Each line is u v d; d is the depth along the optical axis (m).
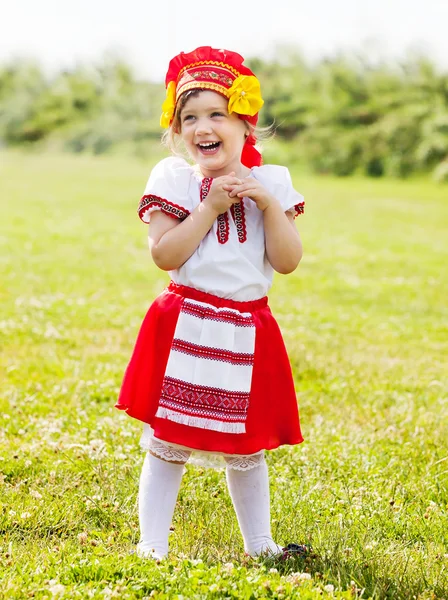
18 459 4.70
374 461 4.99
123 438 5.14
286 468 4.77
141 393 3.57
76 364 7.08
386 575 3.47
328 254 15.45
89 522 3.97
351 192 27.75
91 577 3.21
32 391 6.24
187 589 3.07
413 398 6.54
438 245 17.28
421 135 33.91
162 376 3.53
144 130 39.69
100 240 15.48
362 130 35.16
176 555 3.61
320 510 4.22
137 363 3.62
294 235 3.66
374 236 18.17
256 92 3.66
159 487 3.64
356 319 10.13
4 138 42.66
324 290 12.13
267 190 3.65
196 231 3.53
